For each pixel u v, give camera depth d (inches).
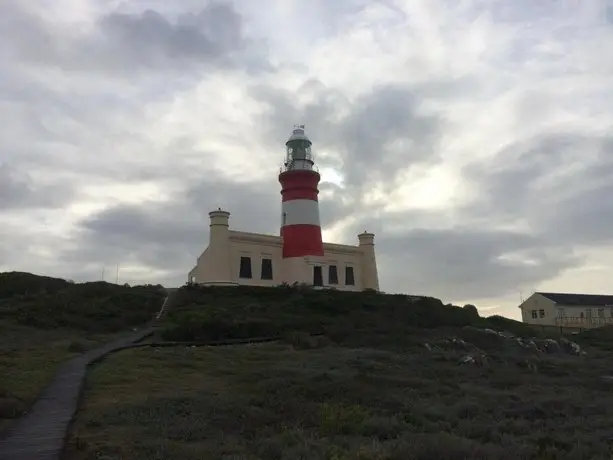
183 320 1446.9
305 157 2420.0
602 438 564.1
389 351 1264.8
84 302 1707.7
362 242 2527.1
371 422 585.0
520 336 1868.8
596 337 2070.6
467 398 789.2
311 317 1660.9
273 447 472.7
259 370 890.7
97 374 795.4
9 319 1414.9
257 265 2175.2
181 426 532.4
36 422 538.9
